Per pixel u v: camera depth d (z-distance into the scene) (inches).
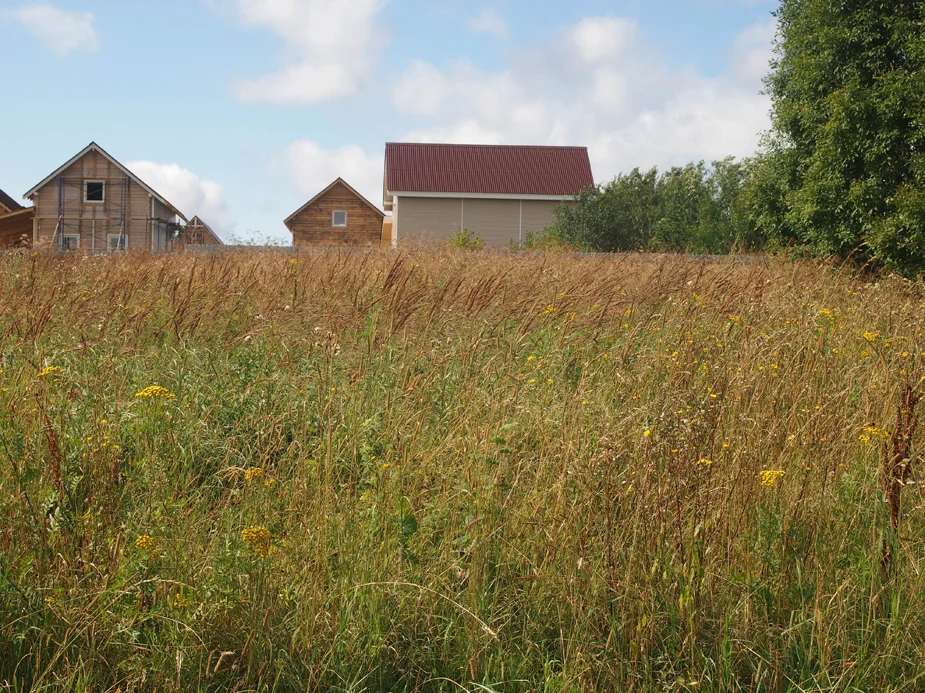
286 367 218.1
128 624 115.9
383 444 175.2
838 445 167.6
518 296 317.4
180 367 214.5
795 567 140.6
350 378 213.8
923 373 202.4
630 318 299.1
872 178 529.7
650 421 168.2
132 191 1721.2
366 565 135.7
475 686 120.7
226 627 120.0
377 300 296.8
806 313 295.1
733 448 164.4
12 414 166.6
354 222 1957.4
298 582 132.5
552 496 151.2
